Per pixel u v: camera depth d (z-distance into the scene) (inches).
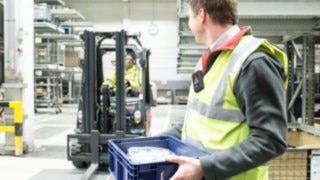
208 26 48.2
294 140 145.7
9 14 213.0
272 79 39.7
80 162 186.1
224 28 47.3
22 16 214.5
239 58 42.6
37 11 310.5
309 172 106.4
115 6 657.6
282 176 106.0
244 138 42.8
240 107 42.5
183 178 38.4
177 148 51.6
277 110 39.0
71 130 319.6
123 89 182.4
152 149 50.3
